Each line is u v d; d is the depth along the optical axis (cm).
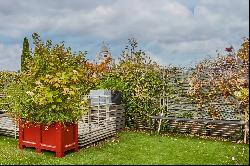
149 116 1495
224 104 1380
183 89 1487
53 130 1119
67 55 1388
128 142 1305
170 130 1501
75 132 1166
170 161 1024
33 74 1211
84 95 1552
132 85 1582
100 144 1281
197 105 1435
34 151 1181
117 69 1669
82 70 1341
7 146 1265
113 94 1521
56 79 1140
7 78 1641
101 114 1519
